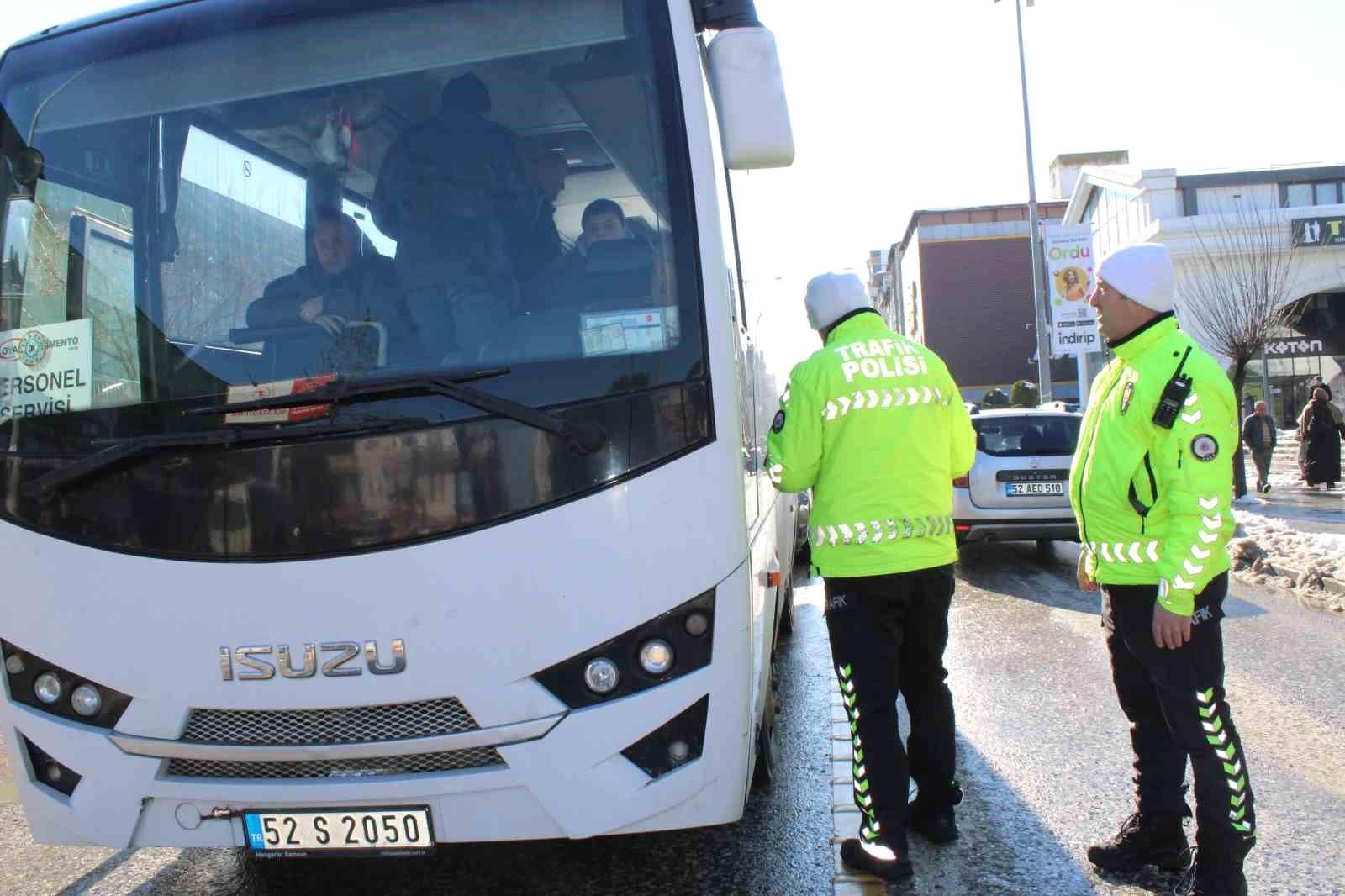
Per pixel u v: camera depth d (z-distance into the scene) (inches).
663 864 157.3
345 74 136.2
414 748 118.1
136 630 123.0
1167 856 145.9
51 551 126.2
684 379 121.8
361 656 118.3
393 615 118.0
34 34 145.6
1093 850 149.6
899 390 143.3
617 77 132.1
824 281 152.6
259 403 121.2
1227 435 127.6
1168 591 127.0
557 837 118.6
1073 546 498.3
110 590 123.8
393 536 118.4
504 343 125.0
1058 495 421.4
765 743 175.9
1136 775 147.7
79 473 123.6
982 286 2448.3
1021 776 190.2
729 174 161.6
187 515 122.3
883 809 142.5
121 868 163.6
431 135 133.3
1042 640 301.7
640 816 118.9
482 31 135.1
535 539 117.3
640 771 119.4
